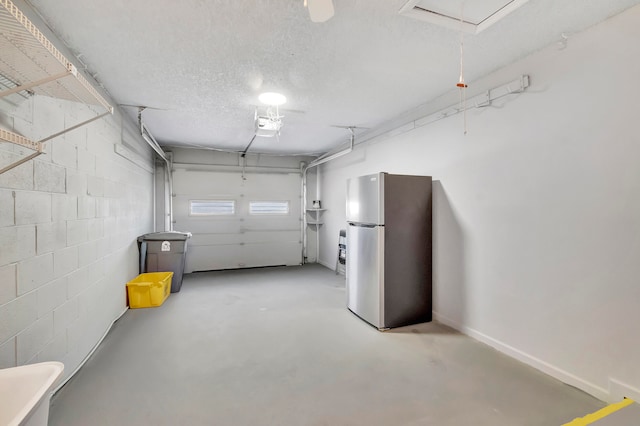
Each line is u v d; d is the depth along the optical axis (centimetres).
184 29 192
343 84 280
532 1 167
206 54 224
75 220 221
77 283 223
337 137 489
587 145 194
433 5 172
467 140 283
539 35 202
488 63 240
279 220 650
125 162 352
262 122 342
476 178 275
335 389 201
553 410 180
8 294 151
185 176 582
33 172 171
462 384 206
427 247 323
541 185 221
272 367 229
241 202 621
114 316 316
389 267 306
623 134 177
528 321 231
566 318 207
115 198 315
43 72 136
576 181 200
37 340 174
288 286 474
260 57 229
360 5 168
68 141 211
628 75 175
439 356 246
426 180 322
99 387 200
